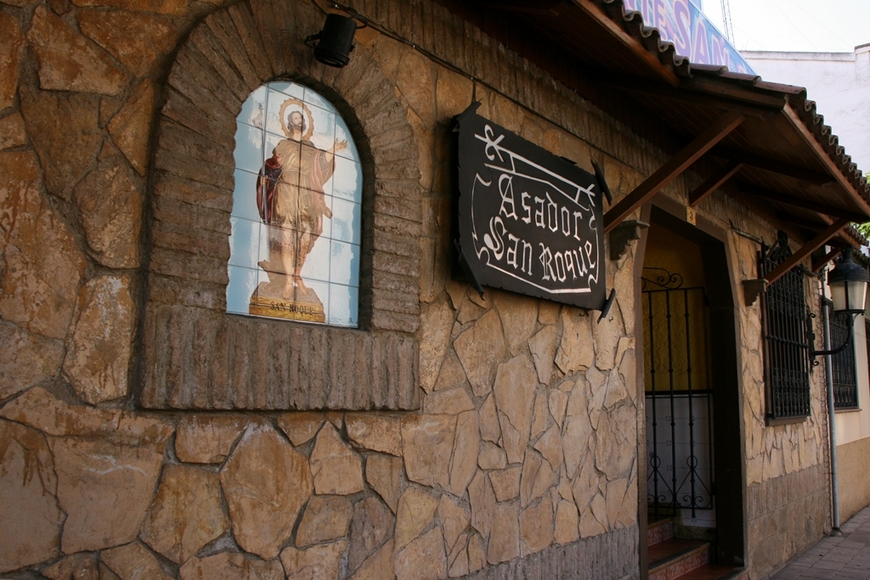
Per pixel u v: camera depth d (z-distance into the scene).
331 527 2.91
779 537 7.80
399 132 3.32
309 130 3.02
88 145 2.28
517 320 4.05
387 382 3.14
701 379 7.25
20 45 2.17
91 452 2.22
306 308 2.95
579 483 4.46
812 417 9.47
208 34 2.58
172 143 2.44
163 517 2.38
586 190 4.58
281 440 2.75
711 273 7.13
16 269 2.11
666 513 7.23
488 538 3.70
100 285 2.28
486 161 3.76
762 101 4.22
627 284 5.19
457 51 3.76
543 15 3.83
